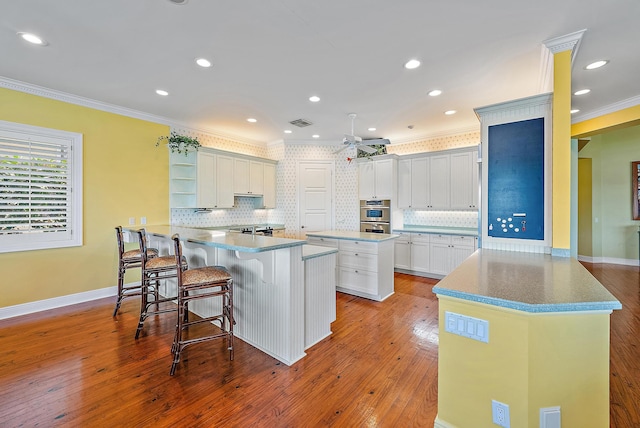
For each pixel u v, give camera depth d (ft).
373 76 10.21
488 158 8.81
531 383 4.05
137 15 6.91
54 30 7.50
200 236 9.62
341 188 20.95
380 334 9.53
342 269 13.97
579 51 8.38
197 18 7.04
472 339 4.50
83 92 11.64
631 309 11.51
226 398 6.31
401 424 5.57
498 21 7.11
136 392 6.48
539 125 8.04
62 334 9.33
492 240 8.78
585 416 4.11
